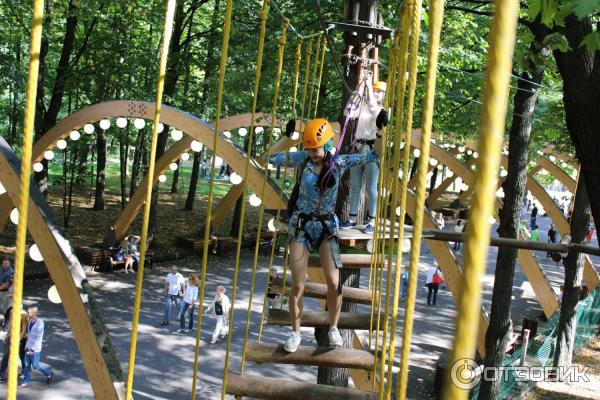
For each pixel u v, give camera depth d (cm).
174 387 1057
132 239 2023
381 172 409
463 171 1656
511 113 1036
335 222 415
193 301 1366
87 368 488
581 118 518
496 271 1041
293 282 411
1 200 1625
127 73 1884
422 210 134
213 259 2156
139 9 1803
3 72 1700
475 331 55
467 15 1440
